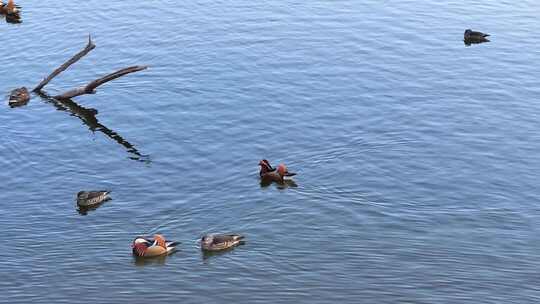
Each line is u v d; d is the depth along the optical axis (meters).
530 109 65.38
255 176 55.66
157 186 54.75
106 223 50.59
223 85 68.69
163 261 46.34
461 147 59.50
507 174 56.00
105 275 45.22
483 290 43.53
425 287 43.78
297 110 64.75
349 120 63.25
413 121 63.22
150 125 63.12
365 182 54.78
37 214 51.78
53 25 80.56
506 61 73.94
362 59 73.50
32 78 71.06
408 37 78.06
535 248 47.72
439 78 70.38
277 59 73.19
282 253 46.91
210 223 50.34
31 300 42.94
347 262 46.00
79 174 56.66
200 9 83.56
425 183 54.69
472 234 49.03
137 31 78.75
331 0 86.19
